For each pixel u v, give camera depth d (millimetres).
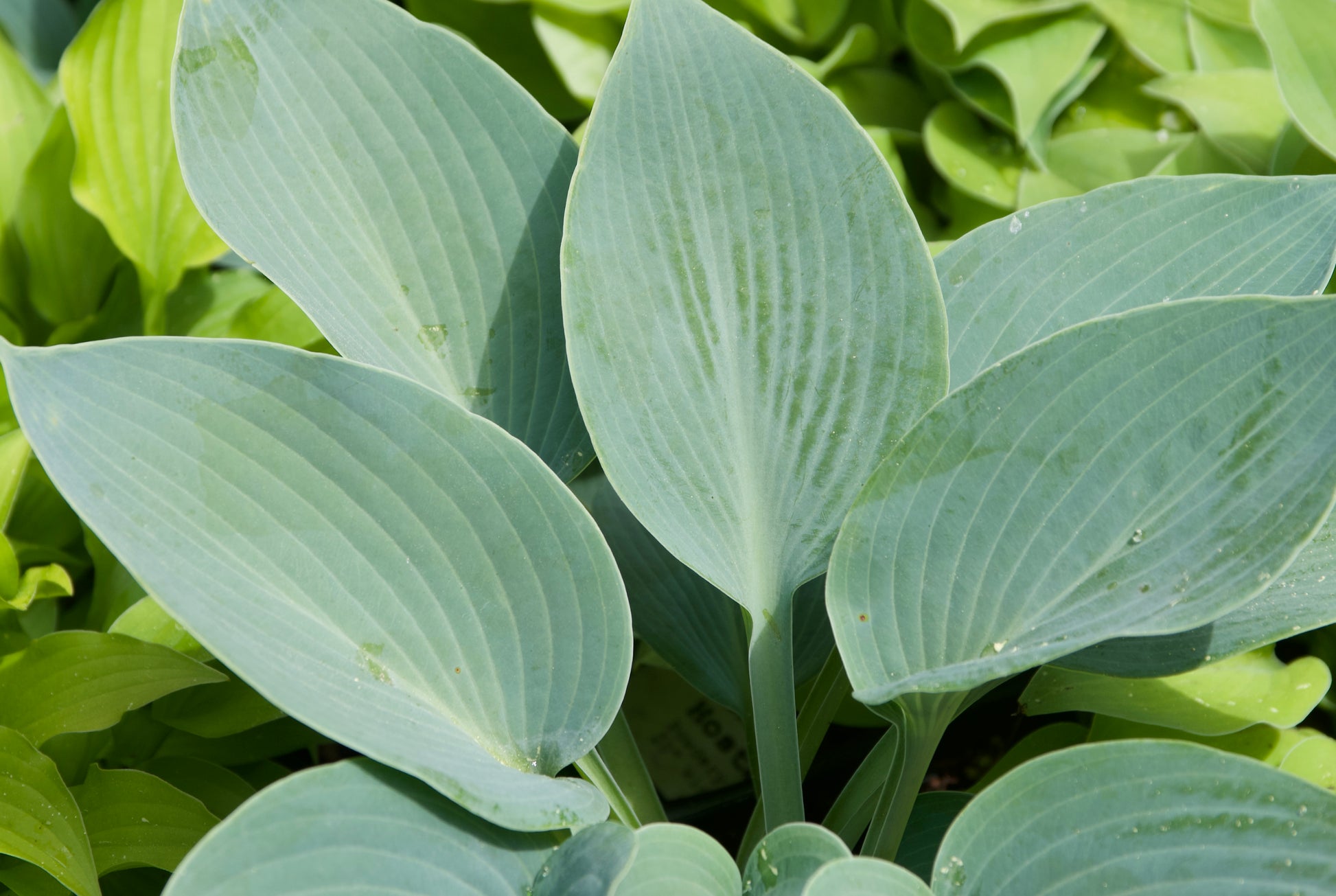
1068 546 1443
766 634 1488
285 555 1431
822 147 1483
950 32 1771
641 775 1538
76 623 1669
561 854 1418
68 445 1406
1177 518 1433
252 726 1580
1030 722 1690
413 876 1406
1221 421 1434
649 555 1595
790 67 1481
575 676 1454
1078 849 1422
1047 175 1745
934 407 1459
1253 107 1736
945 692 1427
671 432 1480
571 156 1520
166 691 1536
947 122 1777
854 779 1521
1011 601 1446
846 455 1485
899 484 1460
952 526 1456
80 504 1398
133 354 1423
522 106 1514
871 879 1407
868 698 1427
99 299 1777
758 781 1566
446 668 1445
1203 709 1549
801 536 1487
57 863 1488
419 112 1506
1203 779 1421
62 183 1753
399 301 1504
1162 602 1422
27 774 1510
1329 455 1419
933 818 1527
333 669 1423
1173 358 1440
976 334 1514
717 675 1576
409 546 1444
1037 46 1761
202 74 1474
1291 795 1415
